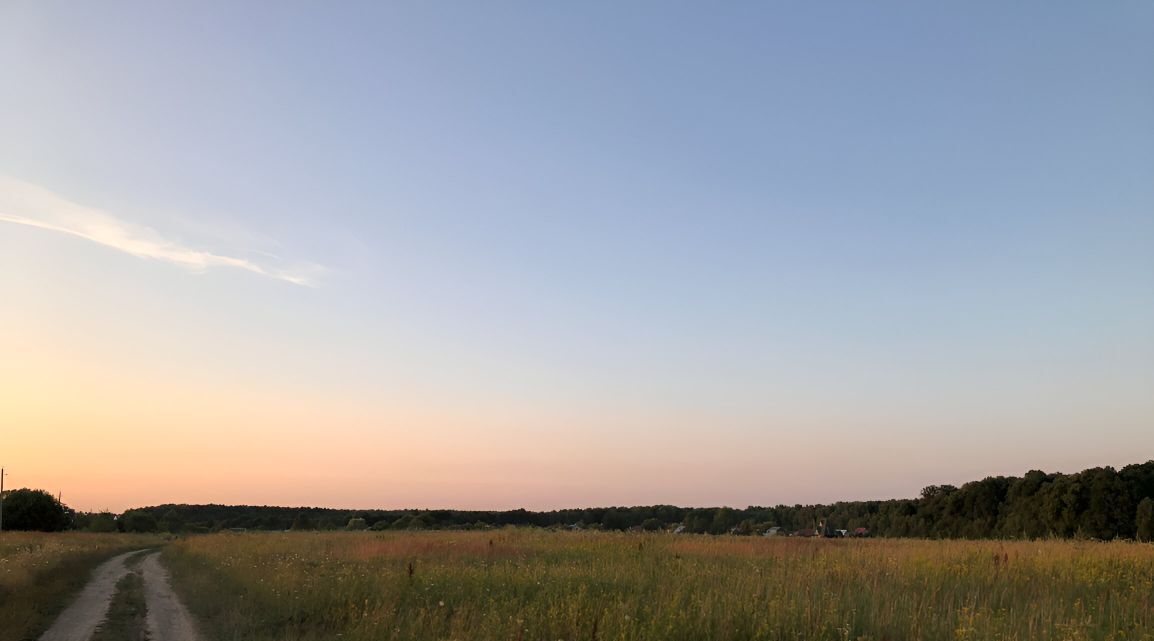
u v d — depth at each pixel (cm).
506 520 11475
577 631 1063
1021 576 1519
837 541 3397
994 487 7300
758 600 1169
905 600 1171
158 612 1642
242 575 2052
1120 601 1186
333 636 1241
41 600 1745
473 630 1107
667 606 1134
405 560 2398
